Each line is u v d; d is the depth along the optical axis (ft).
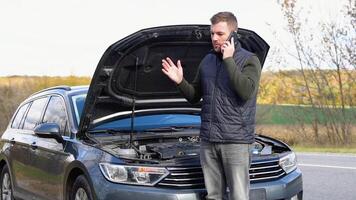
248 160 17.46
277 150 22.18
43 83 98.73
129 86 22.21
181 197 18.48
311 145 84.69
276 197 19.85
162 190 18.58
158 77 22.34
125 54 20.66
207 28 20.67
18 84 96.63
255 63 17.03
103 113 22.57
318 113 91.61
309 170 42.01
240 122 17.01
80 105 23.75
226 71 16.57
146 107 23.59
